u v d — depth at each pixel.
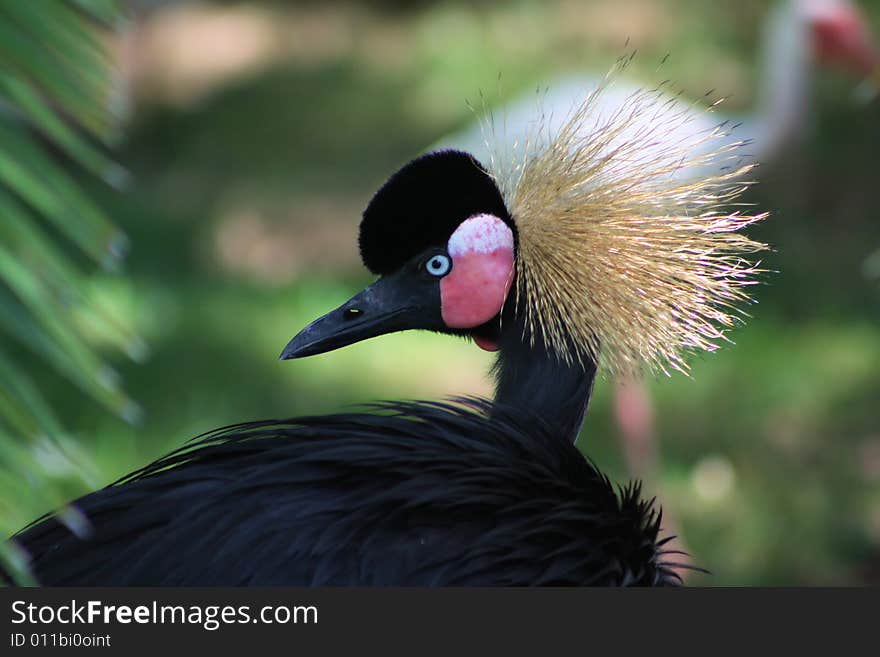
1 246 1.91
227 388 10.95
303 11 22.17
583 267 4.40
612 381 5.13
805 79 11.52
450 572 3.66
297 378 11.38
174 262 14.18
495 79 18.38
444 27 19.97
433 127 17.70
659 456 10.40
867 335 12.20
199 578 3.58
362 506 3.70
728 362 11.70
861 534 9.35
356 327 4.47
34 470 1.92
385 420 4.08
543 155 4.60
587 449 10.40
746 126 11.82
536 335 4.52
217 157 17.91
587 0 19.94
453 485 3.81
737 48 18.48
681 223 4.46
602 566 3.91
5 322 1.91
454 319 4.47
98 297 12.38
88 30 2.02
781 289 12.92
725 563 9.02
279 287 13.52
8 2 1.95
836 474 10.13
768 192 13.66
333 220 15.50
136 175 17.36
